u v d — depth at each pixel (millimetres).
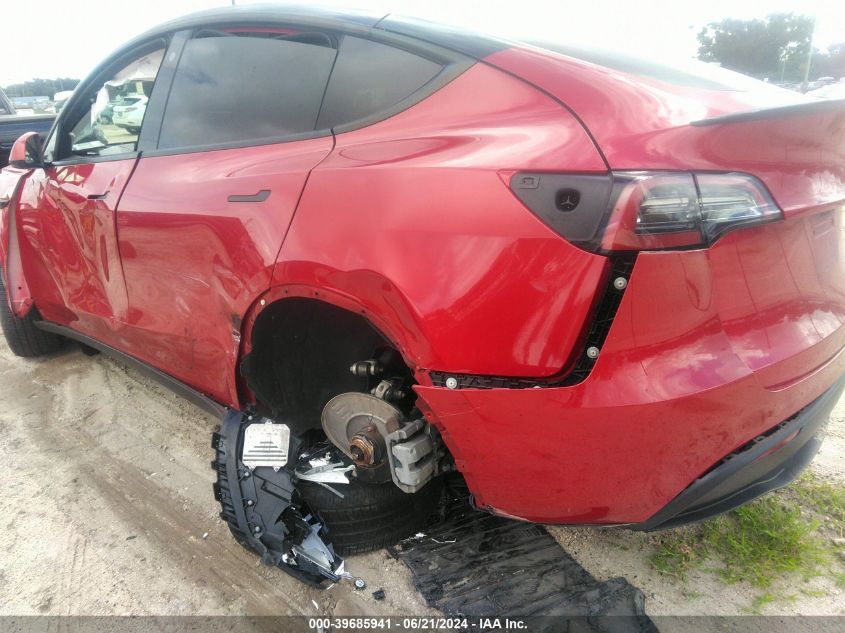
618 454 1438
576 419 1418
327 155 1854
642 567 2051
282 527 1963
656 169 1343
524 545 2145
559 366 1414
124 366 3791
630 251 1338
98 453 2867
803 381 1604
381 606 1946
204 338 2221
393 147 1714
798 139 1499
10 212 3410
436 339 1501
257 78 2213
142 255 2410
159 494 2564
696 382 1395
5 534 2344
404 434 1734
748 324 1521
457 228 1474
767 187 1426
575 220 1362
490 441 1526
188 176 2238
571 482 1497
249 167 2033
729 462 1501
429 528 2227
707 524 2191
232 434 2090
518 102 1606
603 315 1383
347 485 2006
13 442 2977
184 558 2213
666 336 1393
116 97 2779
